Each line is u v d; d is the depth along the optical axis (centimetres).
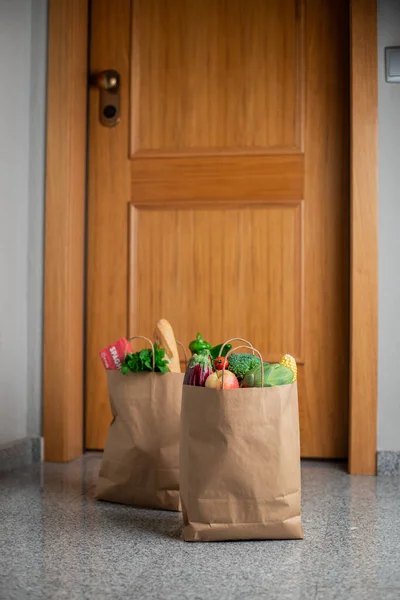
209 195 283
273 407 175
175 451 203
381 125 259
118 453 208
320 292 277
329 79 277
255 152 280
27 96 277
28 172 277
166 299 284
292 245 278
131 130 287
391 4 258
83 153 285
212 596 142
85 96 286
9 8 267
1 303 262
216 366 190
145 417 204
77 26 277
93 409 288
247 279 280
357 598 142
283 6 279
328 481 245
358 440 258
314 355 277
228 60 282
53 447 272
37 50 277
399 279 259
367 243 259
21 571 156
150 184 286
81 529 187
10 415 266
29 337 276
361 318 259
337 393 276
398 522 195
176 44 285
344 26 276
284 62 279
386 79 259
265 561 163
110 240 288
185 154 284
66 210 273
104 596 142
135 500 208
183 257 283
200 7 283
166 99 285
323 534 184
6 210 265
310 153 278
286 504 177
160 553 169
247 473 175
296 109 278
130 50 287
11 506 209
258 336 279
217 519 176
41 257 276
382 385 259
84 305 288
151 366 205
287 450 177
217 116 282
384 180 259
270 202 279
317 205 277
